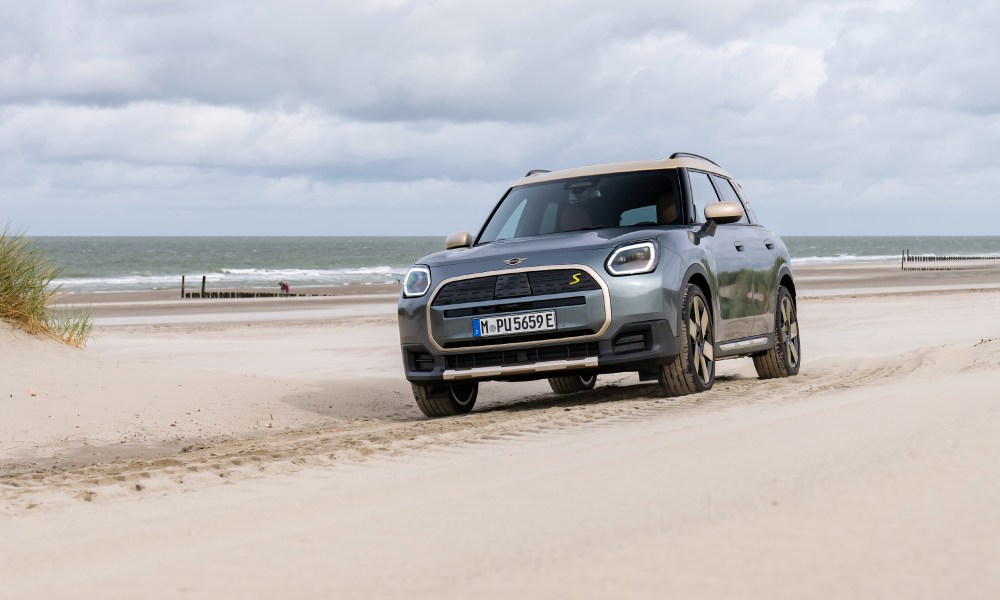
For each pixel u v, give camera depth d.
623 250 7.19
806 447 3.66
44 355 9.24
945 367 7.80
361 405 9.14
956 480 2.88
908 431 3.76
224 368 12.62
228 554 2.90
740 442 3.98
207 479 4.82
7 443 7.10
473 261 7.44
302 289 54.91
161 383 9.04
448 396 7.81
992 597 1.90
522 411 7.31
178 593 2.49
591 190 8.23
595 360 7.05
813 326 16.33
